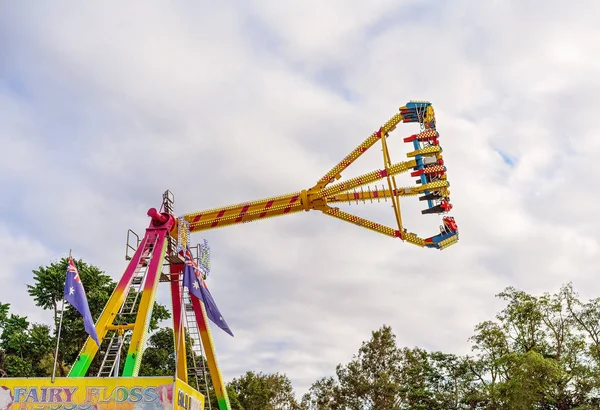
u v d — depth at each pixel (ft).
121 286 118.93
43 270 195.21
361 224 134.72
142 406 84.43
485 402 211.41
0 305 194.80
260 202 133.59
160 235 125.49
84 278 196.03
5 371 182.80
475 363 219.20
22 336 190.08
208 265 135.33
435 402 225.15
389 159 132.36
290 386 299.79
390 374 259.39
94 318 194.39
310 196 133.08
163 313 212.43
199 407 97.96
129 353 110.63
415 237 133.39
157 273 119.85
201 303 131.85
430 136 131.23
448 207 130.93
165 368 217.97
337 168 133.69
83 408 84.58
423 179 130.11
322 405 267.18
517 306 208.23
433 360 230.07
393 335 269.64
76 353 200.75
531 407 184.44
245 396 268.21
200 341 130.62
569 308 204.54
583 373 192.13
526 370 183.73
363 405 256.93
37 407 84.89
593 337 200.64
